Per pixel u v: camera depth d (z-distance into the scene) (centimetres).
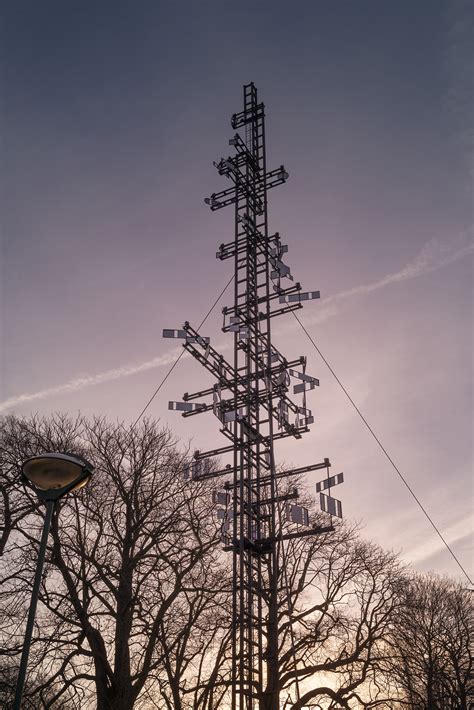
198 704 2269
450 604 3525
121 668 2231
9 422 2755
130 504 2592
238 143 2284
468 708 3212
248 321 2014
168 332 1884
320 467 1803
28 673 2283
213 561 2580
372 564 2942
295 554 2852
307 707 2664
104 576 2342
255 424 1875
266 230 2177
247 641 1593
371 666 2694
